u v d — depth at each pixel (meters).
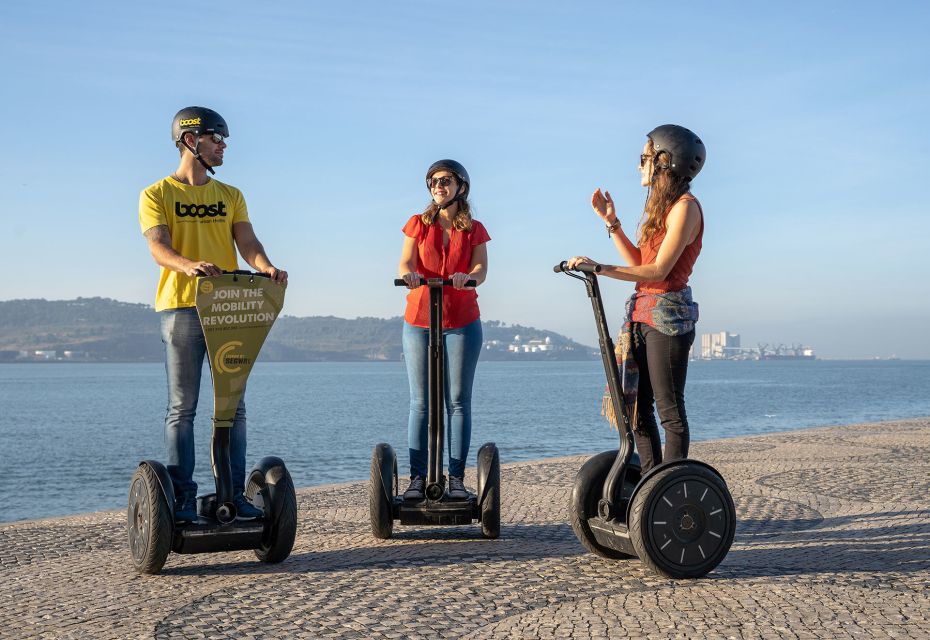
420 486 5.33
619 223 4.64
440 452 5.19
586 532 4.41
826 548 4.78
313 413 45.69
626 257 4.60
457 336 5.41
